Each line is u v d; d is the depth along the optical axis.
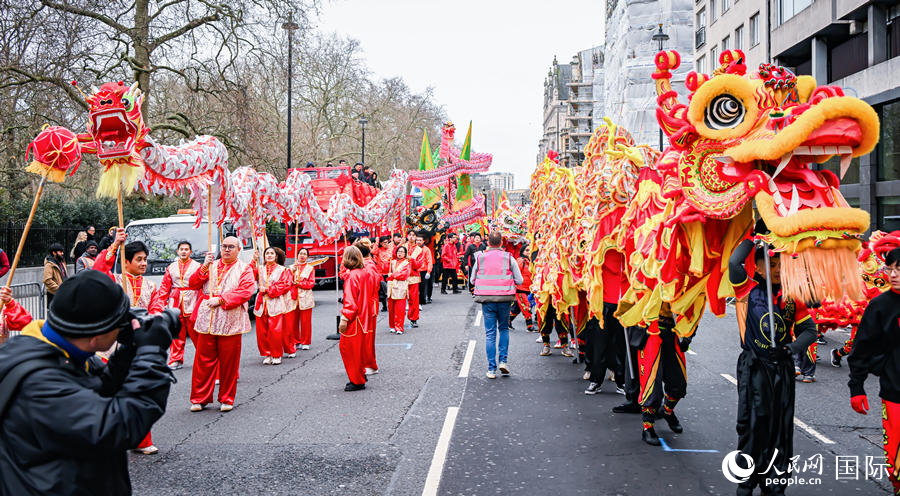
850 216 3.33
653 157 5.91
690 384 7.95
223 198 10.02
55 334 2.31
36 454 2.20
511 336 12.23
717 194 4.14
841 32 23.28
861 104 3.36
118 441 2.21
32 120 18.91
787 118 3.65
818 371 8.77
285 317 10.30
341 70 50.47
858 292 3.35
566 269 8.59
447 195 26.50
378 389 7.94
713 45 35.88
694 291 4.99
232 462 5.30
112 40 21.02
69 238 18.73
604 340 7.44
